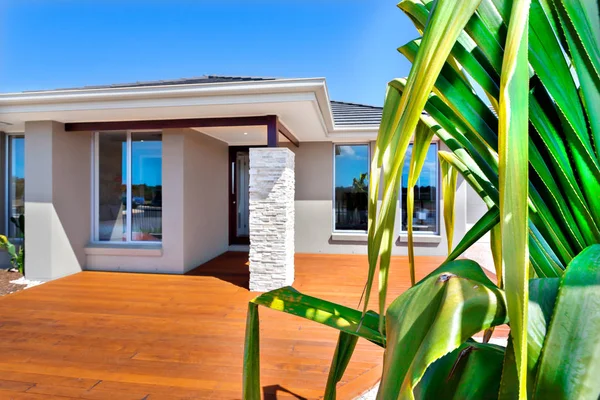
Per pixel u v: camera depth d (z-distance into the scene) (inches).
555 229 24.1
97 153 249.6
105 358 114.3
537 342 17.7
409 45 31.3
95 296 183.8
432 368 25.0
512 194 14.6
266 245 193.6
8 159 274.4
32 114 198.8
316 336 131.9
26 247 218.5
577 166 22.7
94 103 184.5
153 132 242.8
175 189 232.7
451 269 21.8
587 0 20.5
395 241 290.8
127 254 236.5
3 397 91.5
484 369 23.0
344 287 200.7
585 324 16.4
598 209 22.3
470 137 29.0
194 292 191.3
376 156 29.4
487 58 23.9
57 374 103.9
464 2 18.8
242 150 330.3
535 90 24.0
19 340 128.6
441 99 31.2
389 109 30.3
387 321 21.0
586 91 21.2
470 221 294.4
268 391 94.3
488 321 17.3
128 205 245.9
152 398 91.4
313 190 307.1
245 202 347.3
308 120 215.2
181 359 113.7
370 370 105.8
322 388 95.9
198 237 258.1
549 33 21.9
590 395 15.3
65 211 225.9
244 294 187.3
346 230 309.1
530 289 20.1
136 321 148.3
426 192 293.7
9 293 195.5
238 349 121.2
